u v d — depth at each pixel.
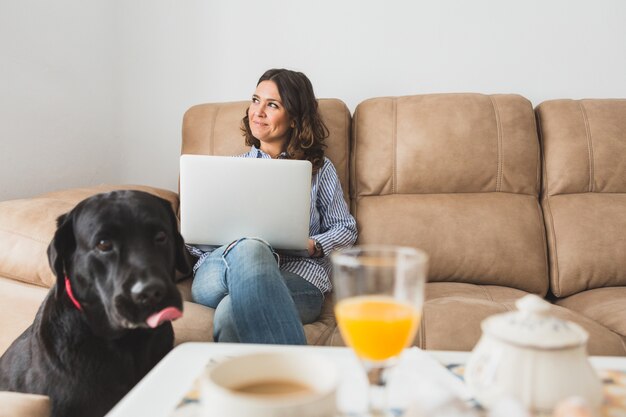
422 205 2.02
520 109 2.11
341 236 1.81
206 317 1.38
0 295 1.42
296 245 1.46
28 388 1.01
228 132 2.11
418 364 0.74
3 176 1.97
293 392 0.51
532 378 0.56
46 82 2.12
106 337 1.02
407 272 0.55
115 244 0.99
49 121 2.14
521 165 2.05
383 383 0.61
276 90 1.91
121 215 1.00
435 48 2.40
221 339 1.27
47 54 2.11
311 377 0.52
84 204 1.05
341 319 0.58
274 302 1.24
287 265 1.67
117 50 2.44
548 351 0.57
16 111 2.00
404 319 0.55
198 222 1.44
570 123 2.08
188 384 0.69
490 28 2.37
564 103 2.13
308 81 1.97
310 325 1.50
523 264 1.92
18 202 1.59
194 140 2.14
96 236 0.98
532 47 2.36
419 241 1.95
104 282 0.98
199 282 1.51
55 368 0.99
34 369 1.02
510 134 2.06
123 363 1.03
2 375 1.09
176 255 1.16
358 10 2.42
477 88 2.39
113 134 2.45
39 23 2.07
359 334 0.56
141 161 2.50
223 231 1.45
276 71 1.95
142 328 1.06
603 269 1.89
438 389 0.55
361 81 2.43
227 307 1.32
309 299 1.58
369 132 2.12
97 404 1.00
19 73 2.01
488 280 1.94
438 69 2.40
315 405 0.45
